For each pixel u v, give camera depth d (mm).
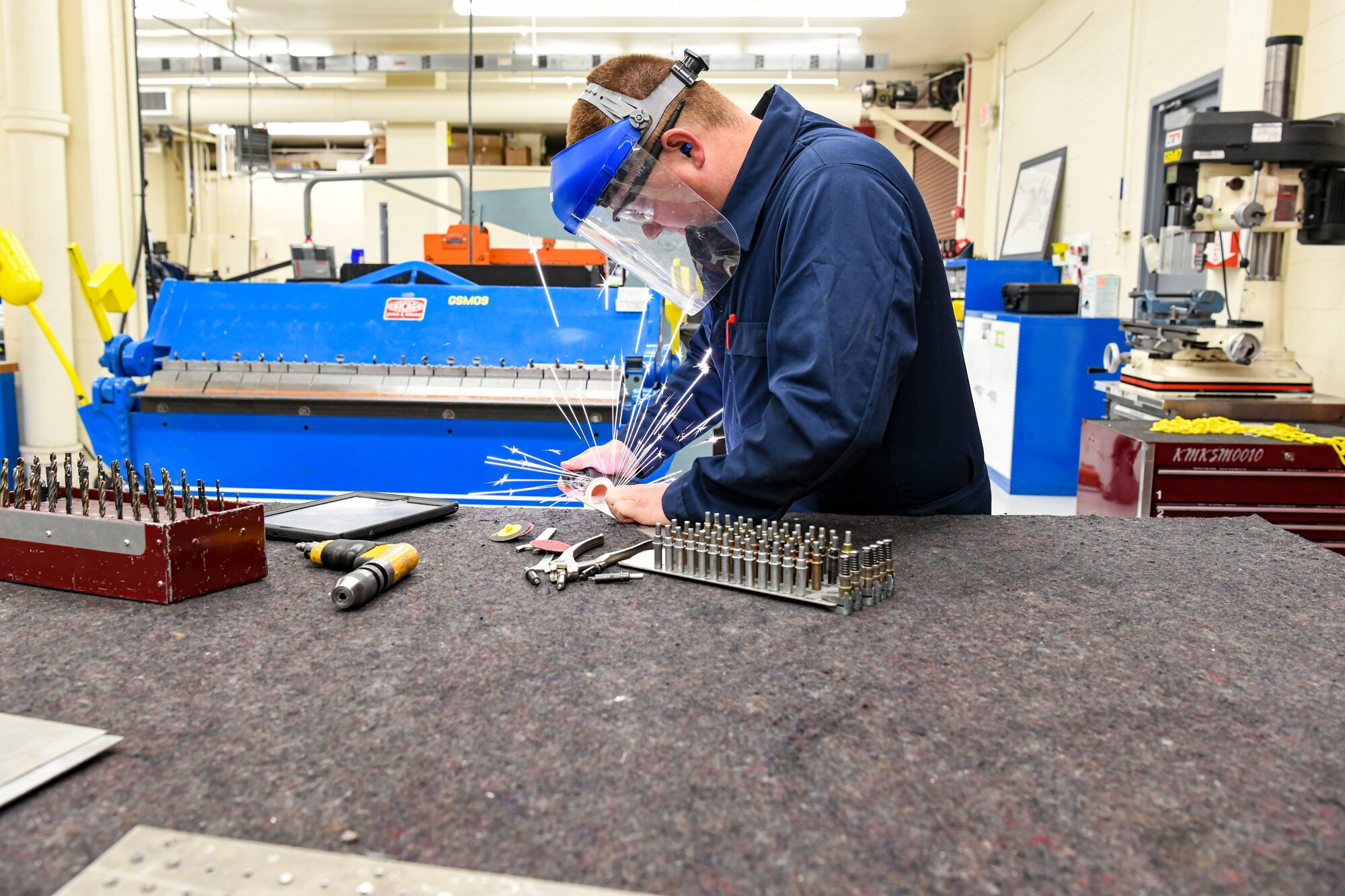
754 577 879
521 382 2088
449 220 7973
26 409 3533
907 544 1037
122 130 3717
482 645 729
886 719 607
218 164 9750
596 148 1066
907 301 972
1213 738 585
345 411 2074
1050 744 576
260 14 6391
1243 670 691
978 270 5020
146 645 724
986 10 5902
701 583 891
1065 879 447
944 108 7477
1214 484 2023
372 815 496
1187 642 747
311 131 9242
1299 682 671
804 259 977
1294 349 3107
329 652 714
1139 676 680
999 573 928
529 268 2688
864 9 5305
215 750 562
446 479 2119
